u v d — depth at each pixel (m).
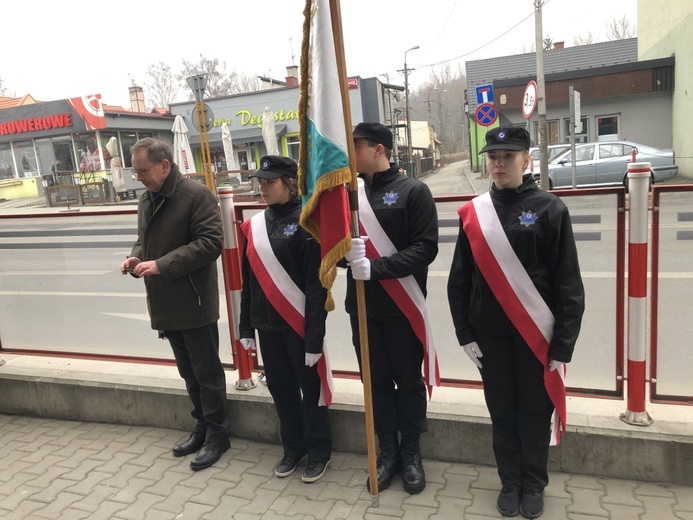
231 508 2.66
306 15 2.34
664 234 2.68
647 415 2.71
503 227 2.30
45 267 4.08
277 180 2.73
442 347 3.21
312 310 2.68
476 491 2.65
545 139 13.62
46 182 21.06
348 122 2.30
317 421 2.84
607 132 20.81
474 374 3.17
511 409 2.45
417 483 2.65
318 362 2.80
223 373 3.15
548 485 2.62
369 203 2.61
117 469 3.06
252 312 2.90
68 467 3.11
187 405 3.41
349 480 2.82
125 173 23.48
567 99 20.81
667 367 2.79
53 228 4.01
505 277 2.30
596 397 2.92
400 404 2.72
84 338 4.06
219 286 3.89
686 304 2.71
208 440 3.11
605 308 2.83
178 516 2.62
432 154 48.12
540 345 2.30
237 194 17.30
